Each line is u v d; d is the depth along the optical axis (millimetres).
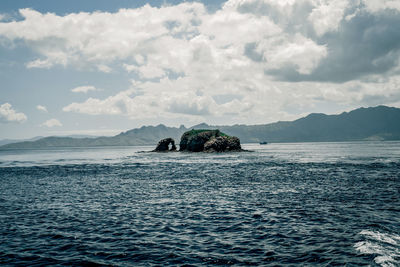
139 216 19859
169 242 14469
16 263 12164
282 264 11430
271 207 21641
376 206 20969
